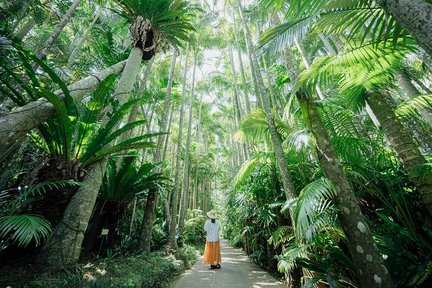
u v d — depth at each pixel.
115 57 6.39
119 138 5.21
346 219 2.15
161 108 11.98
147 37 4.75
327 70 2.64
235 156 15.87
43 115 2.73
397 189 2.78
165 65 10.89
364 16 2.24
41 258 2.68
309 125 2.65
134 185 4.71
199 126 17.97
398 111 2.82
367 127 3.65
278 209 4.10
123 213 4.89
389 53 2.46
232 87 14.79
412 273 1.99
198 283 4.01
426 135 3.20
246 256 7.39
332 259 2.65
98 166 3.32
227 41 12.30
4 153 2.49
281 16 5.61
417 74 4.32
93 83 3.72
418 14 1.20
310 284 2.31
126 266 3.55
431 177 2.16
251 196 4.95
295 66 3.38
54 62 5.81
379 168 2.98
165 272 4.09
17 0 4.23
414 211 2.64
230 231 10.53
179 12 4.75
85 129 3.01
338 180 2.29
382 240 2.36
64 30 8.00
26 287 2.11
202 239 12.22
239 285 3.83
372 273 1.94
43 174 2.86
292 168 3.91
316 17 2.37
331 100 3.19
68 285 2.31
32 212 2.84
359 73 2.73
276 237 3.46
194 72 11.81
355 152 3.15
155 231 7.14
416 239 2.20
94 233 4.27
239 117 10.70
